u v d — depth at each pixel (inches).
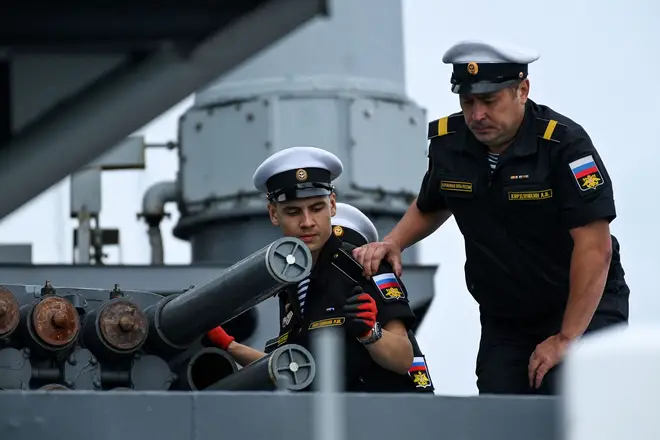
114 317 504.4
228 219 1012.5
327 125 1001.5
